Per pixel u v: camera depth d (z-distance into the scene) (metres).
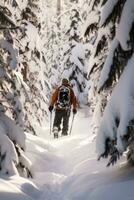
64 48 28.78
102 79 6.68
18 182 6.67
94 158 8.87
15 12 13.29
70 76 28.08
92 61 9.85
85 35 9.37
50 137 15.02
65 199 6.42
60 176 8.25
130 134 6.15
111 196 5.74
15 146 7.72
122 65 6.67
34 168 8.82
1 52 8.01
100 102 9.88
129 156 7.35
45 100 18.38
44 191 6.97
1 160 7.06
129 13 6.34
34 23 15.75
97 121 9.98
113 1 6.66
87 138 12.90
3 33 8.09
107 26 7.54
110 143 6.38
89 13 9.31
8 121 7.74
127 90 6.19
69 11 31.08
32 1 15.55
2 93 8.41
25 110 13.39
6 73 8.10
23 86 12.48
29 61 15.58
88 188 6.41
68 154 10.72
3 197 5.59
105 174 7.06
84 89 28.28
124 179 6.47
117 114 6.29
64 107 14.70
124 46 6.29
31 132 13.80
